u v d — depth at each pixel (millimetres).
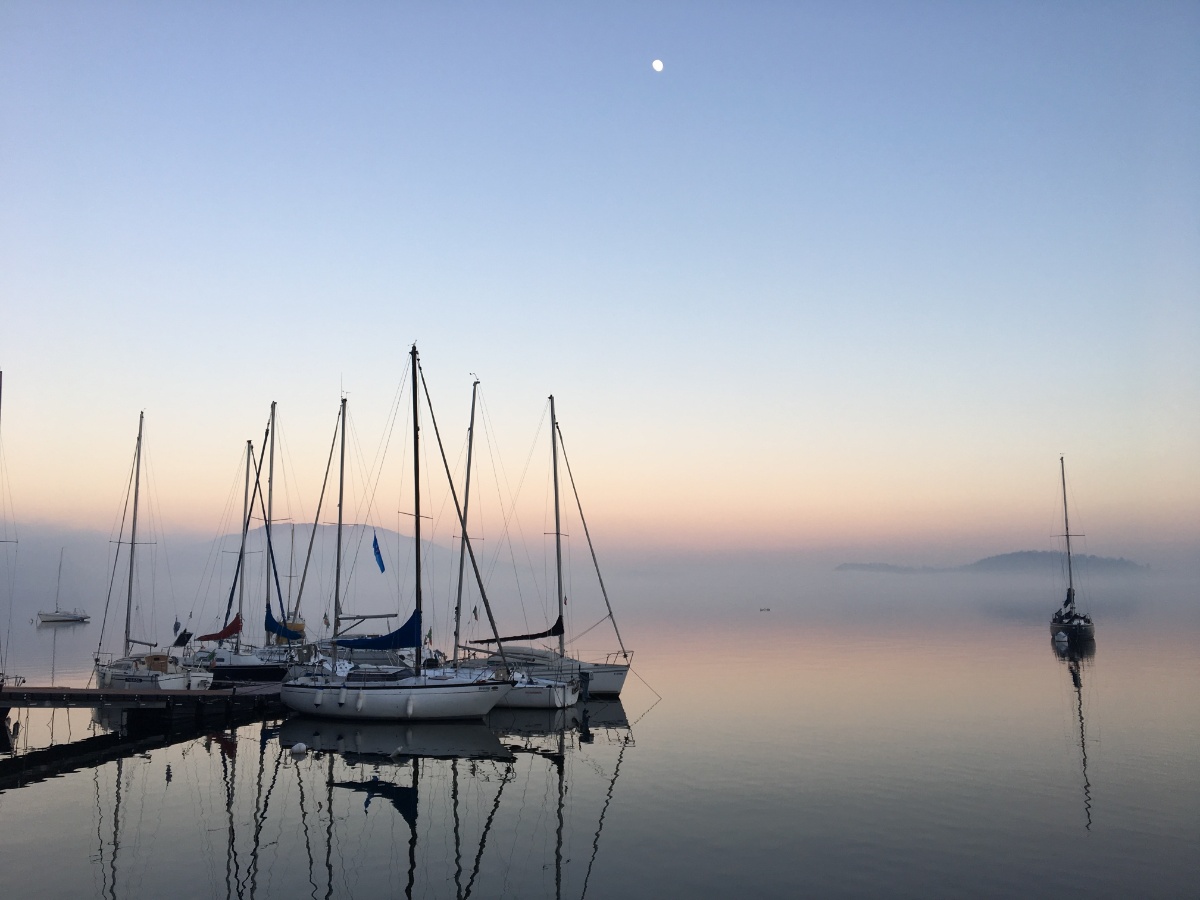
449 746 30297
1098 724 32906
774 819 21109
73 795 23766
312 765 27500
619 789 24141
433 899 16500
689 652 61375
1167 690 41312
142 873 17781
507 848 19297
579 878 17438
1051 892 16516
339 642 34906
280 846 19531
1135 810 21656
